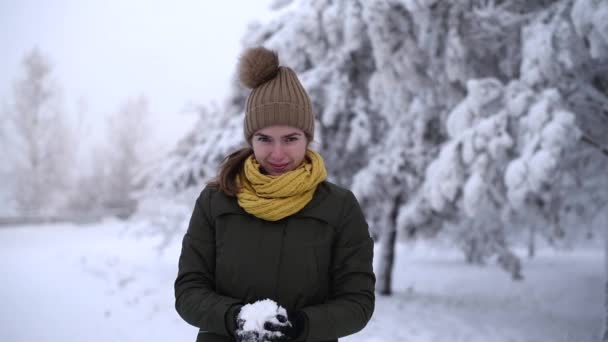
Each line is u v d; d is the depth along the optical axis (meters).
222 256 1.34
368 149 7.18
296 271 1.30
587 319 7.15
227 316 1.19
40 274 9.72
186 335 5.31
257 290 1.30
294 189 1.29
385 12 5.24
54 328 5.69
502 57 5.80
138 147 27.47
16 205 25.48
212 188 1.45
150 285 8.41
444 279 11.81
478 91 4.71
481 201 4.45
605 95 5.25
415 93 6.26
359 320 1.26
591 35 3.78
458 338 5.67
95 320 6.05
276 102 1.33
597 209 7.30
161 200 9.43
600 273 12.59
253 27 7.50
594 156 5.88
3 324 5.84
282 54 6.68
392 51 5.60
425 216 6.80
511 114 4.46
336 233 1.36
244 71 1.40
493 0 5.48
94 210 26.83
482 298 9.02
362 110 6.98
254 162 1.39
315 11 6.38
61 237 18.91
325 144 7.15
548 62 4.38
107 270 10.23
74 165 27.56
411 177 6.68
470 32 5.42
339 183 7.58
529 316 7.24
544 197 4.52
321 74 6.78
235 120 7.41
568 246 8.91
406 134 6.78
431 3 5.02
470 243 9.27
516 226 8.16
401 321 6.31
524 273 12.92
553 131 4.00
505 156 4.43
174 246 15.48
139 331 5.52
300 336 1.17
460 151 4.64
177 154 9.55
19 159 25.06
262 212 1.30
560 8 4.59
